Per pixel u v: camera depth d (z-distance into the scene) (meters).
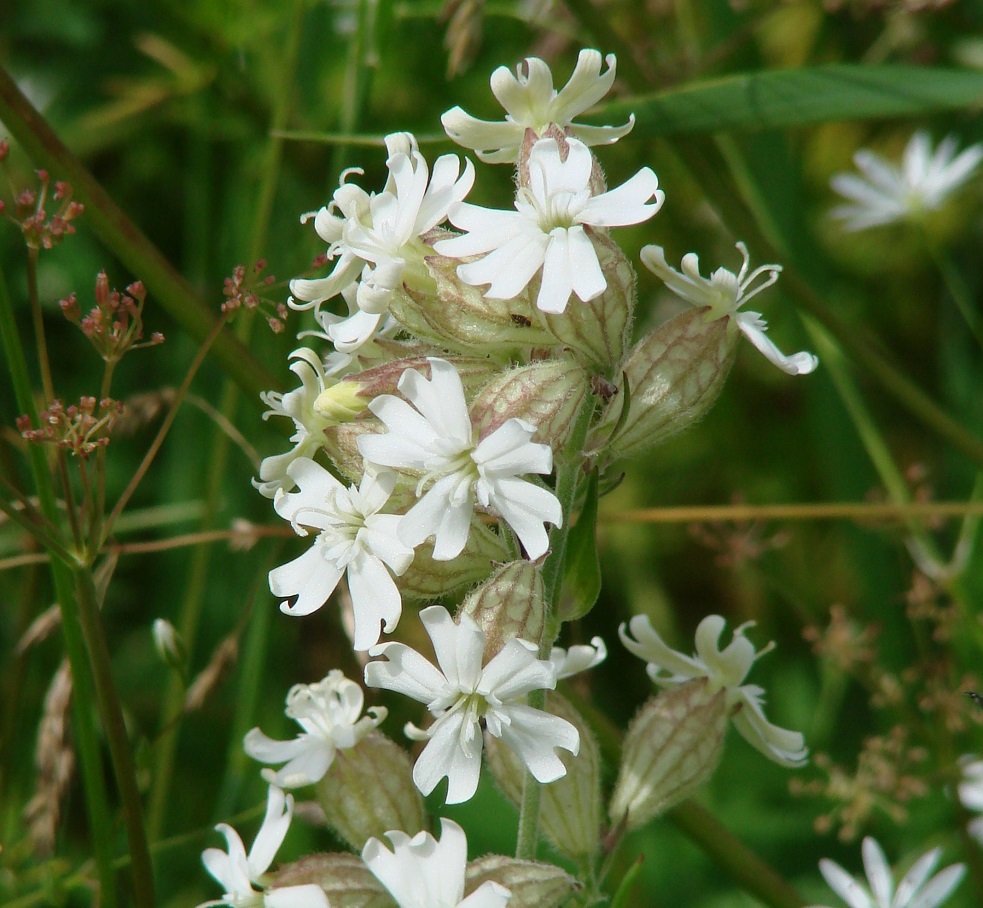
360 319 0.30
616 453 0.31
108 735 0.32
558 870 0.30
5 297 0.32
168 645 0.34
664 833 0.41
